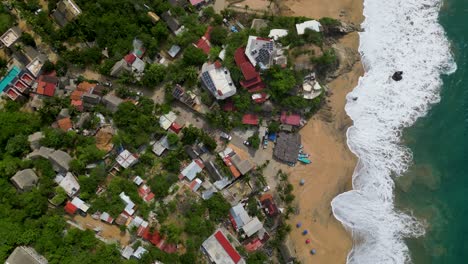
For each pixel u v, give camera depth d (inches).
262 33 2465.6
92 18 2405.3
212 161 2383.1
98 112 2340.1
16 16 2461.9
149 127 2338.8
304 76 2437.3
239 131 2468.0
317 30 2444.6
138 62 2410.2
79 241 2063.2
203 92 2442.2
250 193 2378.2
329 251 2361.0
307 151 2468.0
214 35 2470.5
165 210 2241.6
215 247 2193.7
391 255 2349.9
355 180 2442.2
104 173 2242.9
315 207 2407.7
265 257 2255.2
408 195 2431.1
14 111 2297.0
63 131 2267.5
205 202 2295.8
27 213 2066.9
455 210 2409.0
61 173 2210.9
